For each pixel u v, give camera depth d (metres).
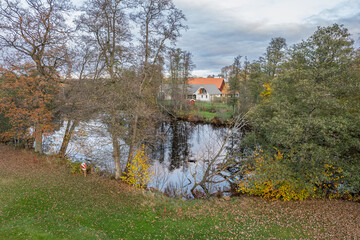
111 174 16.20
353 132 12.48
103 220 9.81
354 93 12.60
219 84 82.12
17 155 18.47
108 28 15.71
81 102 16.59
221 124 38.47
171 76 46.88
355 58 12.75
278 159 14.00
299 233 9.48
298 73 13.70
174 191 15.39
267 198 13.62
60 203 10.86
